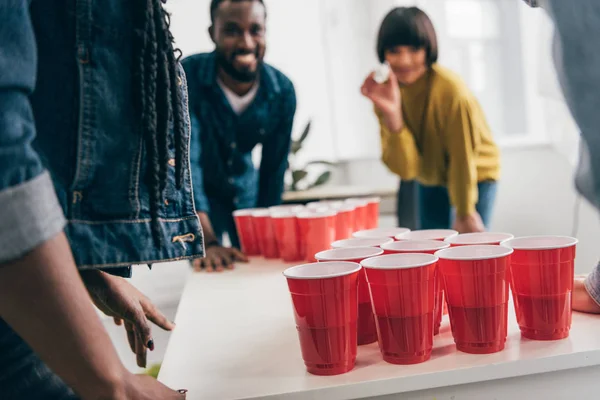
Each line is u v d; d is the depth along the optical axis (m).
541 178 2.89
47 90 0.63
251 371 0.75
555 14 0.59
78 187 0.63
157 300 2.31
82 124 0.63
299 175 3.14
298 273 0.75
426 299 0.70
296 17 3.81
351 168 3.95
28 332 0.51
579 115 0.59
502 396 0.68
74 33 0.62
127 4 0.64
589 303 0.85
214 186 2.08
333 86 3.88
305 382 0.69
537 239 0.81
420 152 2.04
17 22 0.52
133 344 0.98
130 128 0.65
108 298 0.89
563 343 0.73
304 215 1.40
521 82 3.22
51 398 0.62
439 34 3.46
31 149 0.52
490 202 2.05
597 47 0.56
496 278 0.71
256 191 2.20
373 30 3.85
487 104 3.41
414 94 1.96
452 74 1.93
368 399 0.68
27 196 0.50
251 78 1.92
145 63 0.65
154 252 0.68
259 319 1.00
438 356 0.73
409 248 0.87
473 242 0.88
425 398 0.67
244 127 2.00
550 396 0.69
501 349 0.72
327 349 0.70
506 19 3.33
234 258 1.61
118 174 0.65
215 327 0.98
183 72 0.80
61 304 0.50
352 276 0.70
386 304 0.71
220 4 1.85
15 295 0.50
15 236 0.49
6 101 0.51
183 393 0.65
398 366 0.71
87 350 0.52
